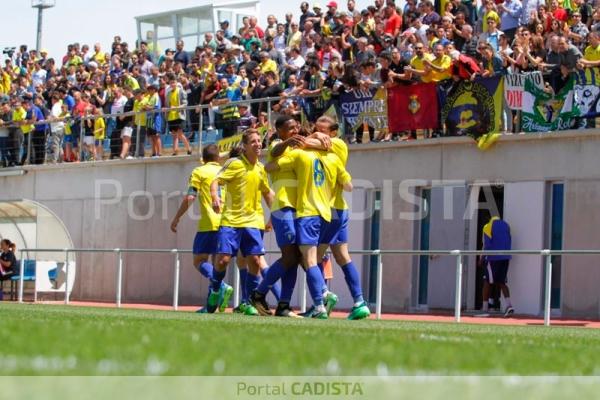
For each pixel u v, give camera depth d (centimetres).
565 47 4434
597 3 5000
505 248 4534
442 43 5009
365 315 3400
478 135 4725
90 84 7088
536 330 2886
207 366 1177
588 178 4428
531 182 4591
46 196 6812
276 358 1298
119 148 6431
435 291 4872
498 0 5356
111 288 6341
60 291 5866
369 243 5147
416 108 4894
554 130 4509
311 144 3281
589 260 4372
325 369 1181
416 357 1377
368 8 5622
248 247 3703
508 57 4684
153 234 6138
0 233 6300
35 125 6975
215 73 5991
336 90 5159
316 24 6094
